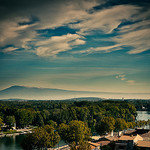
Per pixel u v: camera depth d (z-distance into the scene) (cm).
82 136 13350
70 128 13625
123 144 10425
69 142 13450
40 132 11781
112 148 11094
